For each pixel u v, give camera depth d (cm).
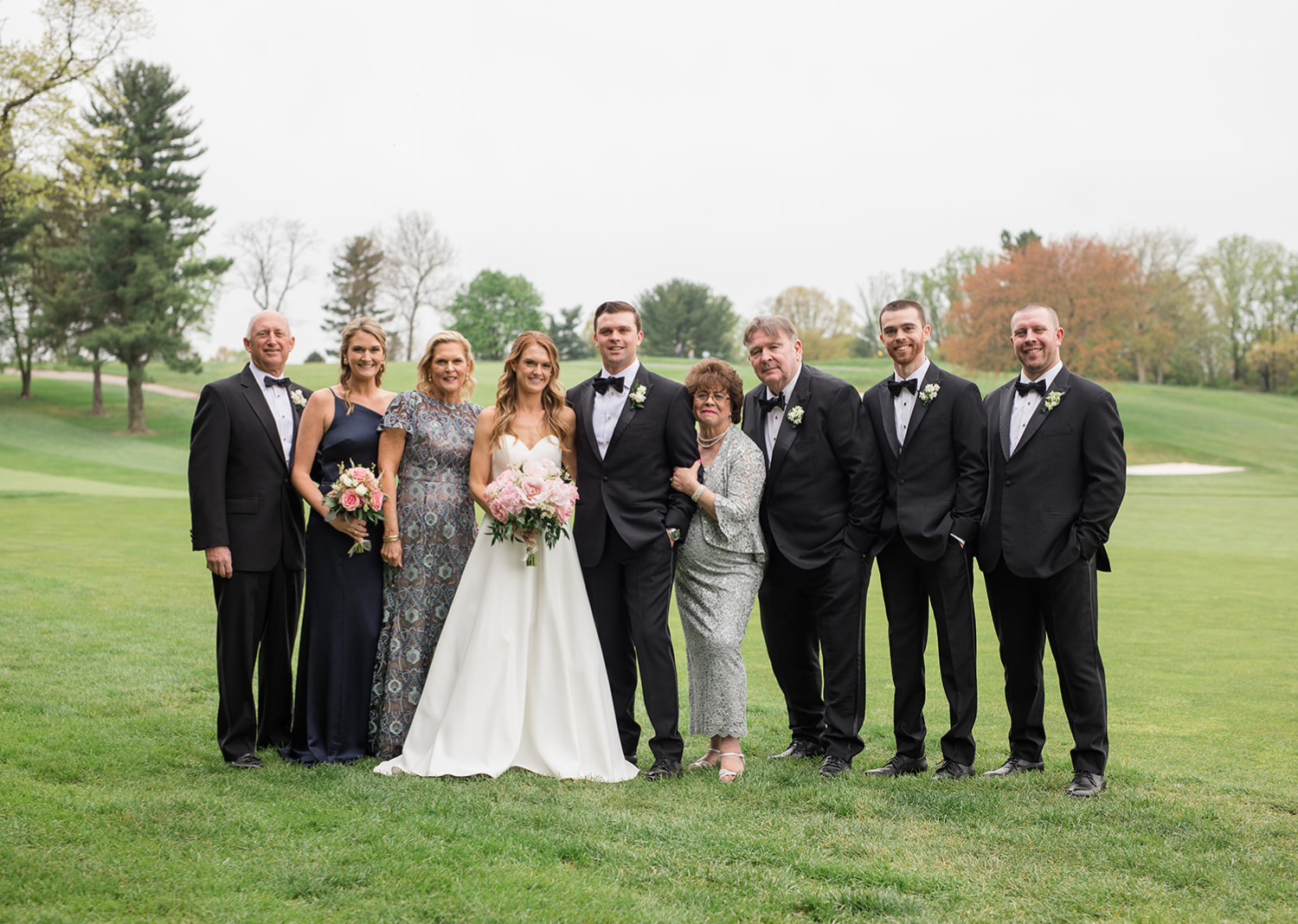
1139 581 1164
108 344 3734
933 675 696
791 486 443
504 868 288
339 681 418
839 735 431
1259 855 319
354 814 331
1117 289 4325
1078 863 313
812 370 456
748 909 270
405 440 439
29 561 953
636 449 429
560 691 422
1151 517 2086
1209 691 607
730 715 422
